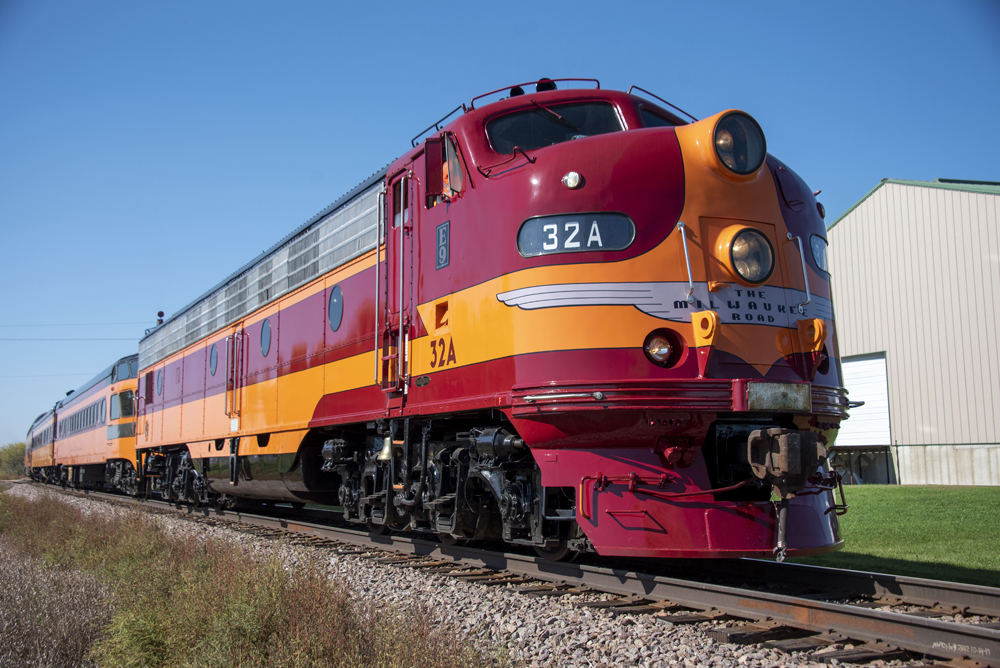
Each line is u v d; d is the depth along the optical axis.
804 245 6.91
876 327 26.98
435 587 6.84
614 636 5.03
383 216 9.07
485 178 7.04
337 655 4.56
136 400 22.47
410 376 8.16
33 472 48.00
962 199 24.66
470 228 7.18
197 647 5.14
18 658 5.45
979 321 24.09
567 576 6.77
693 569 7.38
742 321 6.24
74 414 33.22
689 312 6.12
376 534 9.72
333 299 10.34
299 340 11.41
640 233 6.19
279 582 5.61
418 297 8.09
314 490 11.27
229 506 16.27
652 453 6.11
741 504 5.95
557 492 6.78
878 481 26.70
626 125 7.53
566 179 6.32
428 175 7.59
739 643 4.87
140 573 7.45
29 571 8.23
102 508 17.73
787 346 6.46
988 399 23.73
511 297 6.50
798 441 5.59
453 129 7.58
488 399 6.72
